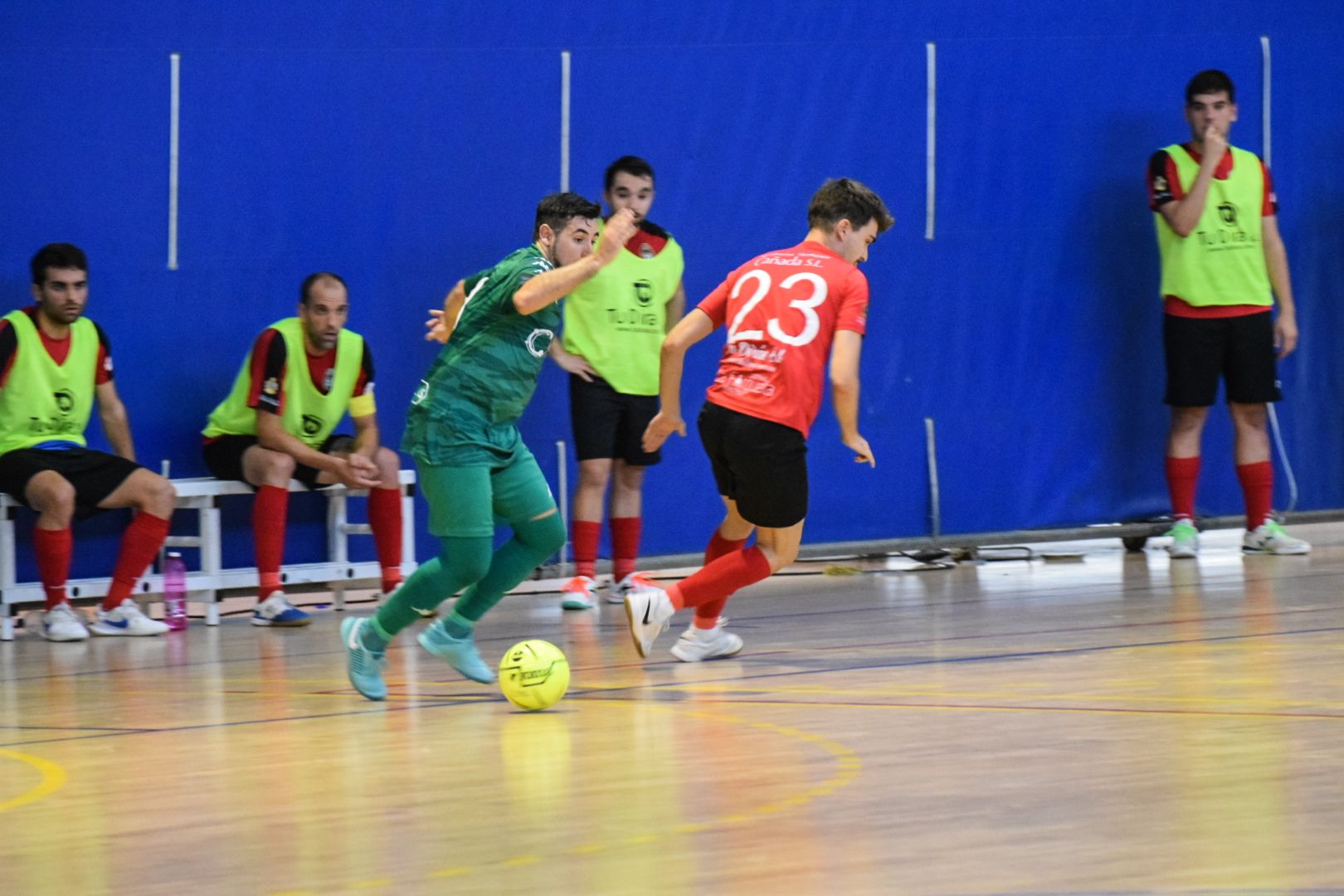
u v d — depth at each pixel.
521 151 19.42
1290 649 12.34
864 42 20.58
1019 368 21.30
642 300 18.22
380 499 17.62
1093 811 7.36
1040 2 21.28
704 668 12.52
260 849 7.11
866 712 10.14
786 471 12.29
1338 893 6.05
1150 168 20.72
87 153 17.80
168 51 18.03
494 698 11.32
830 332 12.29
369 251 18.89
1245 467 20.92
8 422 16.08
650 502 19.86
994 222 21.16
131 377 18.00
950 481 21.02
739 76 20.16
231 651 14.59
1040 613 15.27
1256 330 20.53
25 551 17.55
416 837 7.23
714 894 6.23
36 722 10.78
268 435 17.00
